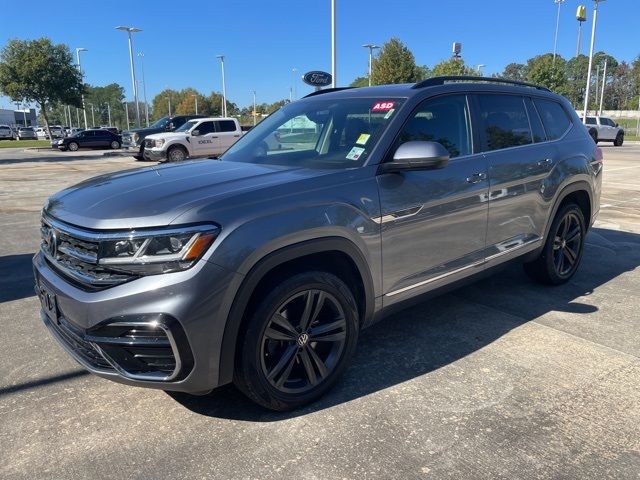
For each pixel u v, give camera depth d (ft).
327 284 9.64
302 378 9.96
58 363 11.84
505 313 14.47
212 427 9.37
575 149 15.99
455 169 12.03
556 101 16.37
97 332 8.38
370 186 10.33
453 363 11.62
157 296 8.07
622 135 100.12
